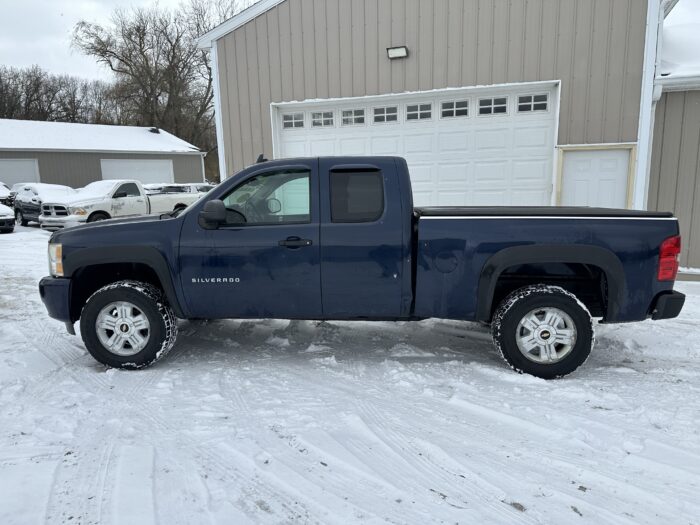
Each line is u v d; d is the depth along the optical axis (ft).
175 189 58.34
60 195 53.72
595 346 15.29
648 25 24.26
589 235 12.16
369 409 10.93
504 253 12.26
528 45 26.17
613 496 7.86
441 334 16.56
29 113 156.76
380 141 29.91
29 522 7.16
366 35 28.66
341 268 12.78
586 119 25.90
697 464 8.68
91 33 127.13
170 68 130.93
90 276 14.23
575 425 10.07
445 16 27.17
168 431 9.99
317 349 15.07
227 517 7.35
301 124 31.17
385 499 7.79
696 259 26.32
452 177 29.01
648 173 25.77
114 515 7.34
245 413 10.77
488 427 10.10
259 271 12.96
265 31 30.30
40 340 16.19
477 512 7.48
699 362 13.93
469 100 27.96
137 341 13.25
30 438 9.71
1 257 34.68
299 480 8.29
